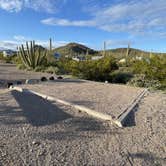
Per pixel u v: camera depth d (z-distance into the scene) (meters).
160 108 7.58
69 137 4.71
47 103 7.61
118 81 17.91
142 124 5.79
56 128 5.18
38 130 5.01
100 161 3.75
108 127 5.46
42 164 3.57
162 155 4.07
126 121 5.95
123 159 3.85
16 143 4.30
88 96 9.05
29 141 4.41
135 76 15.81
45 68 25.47
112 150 4.18
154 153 4.13
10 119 5.69
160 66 14.21
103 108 6.96
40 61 27.39
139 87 13.01
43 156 3.83
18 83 12.98
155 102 8.55
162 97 9.73
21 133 4.80
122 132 5.16
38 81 14.20
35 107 6.96
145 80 14.23
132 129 5.39
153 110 7.26
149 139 4.79
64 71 23.34
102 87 12.34
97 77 18.66
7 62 48.03
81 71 18.91
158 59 14.70
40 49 28.19
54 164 3.58
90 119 6.00
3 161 3.61
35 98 8.39
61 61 28.12
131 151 4.18
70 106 7.27
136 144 4.51
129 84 14.75
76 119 5.93
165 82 13.56
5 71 22.61
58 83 13.55
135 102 8.19
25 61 27.59
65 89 10.84
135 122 5.93
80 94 9.48
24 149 4.07
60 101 7.77
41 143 4.34
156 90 12.44
